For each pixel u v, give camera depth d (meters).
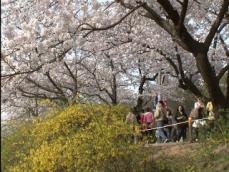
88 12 14.36
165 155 14.45
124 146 12.95
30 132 15.22
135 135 13.55
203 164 13.66
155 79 29.25
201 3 18.30
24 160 13.45
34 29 13.65
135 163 13.20
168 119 18.44
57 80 25.11
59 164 12.71
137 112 20.12
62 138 13.21
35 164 12.82
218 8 19.98
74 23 13.75
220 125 14.74
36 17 14.46
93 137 12.80
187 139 17.28
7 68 13.88
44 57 13.77
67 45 13.59
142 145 13.49
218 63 24.58
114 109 15.75
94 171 12.68
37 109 24.25
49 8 14.53
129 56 23.38
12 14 14.80
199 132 15.38
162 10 17.34
